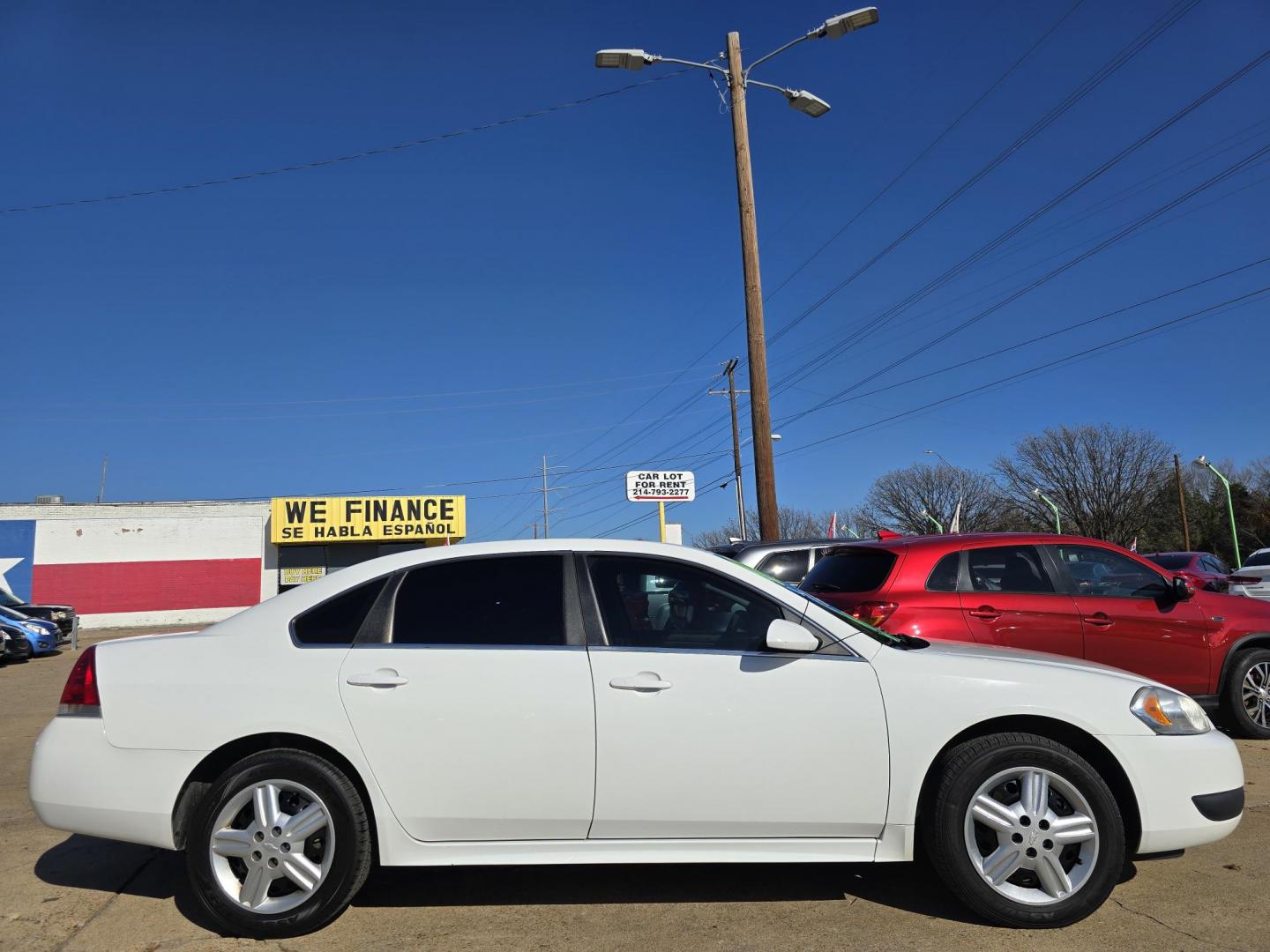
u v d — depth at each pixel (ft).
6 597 84.17
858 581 21.56
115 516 131.64
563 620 12.58
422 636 12.50
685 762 11.96
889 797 12.11
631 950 11.41
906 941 11.59
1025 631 20.44
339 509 130.82
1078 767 11.93
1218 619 22.03
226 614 133.18
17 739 28.63
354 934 12.03
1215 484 204.23
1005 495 191.01
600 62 47.06
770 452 45.06
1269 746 21.94
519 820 11.98
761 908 12.77
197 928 12.33
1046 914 11.79
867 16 44.24
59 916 12.79
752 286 46.16
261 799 11.96
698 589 12.96
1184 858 14.53
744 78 47.55
